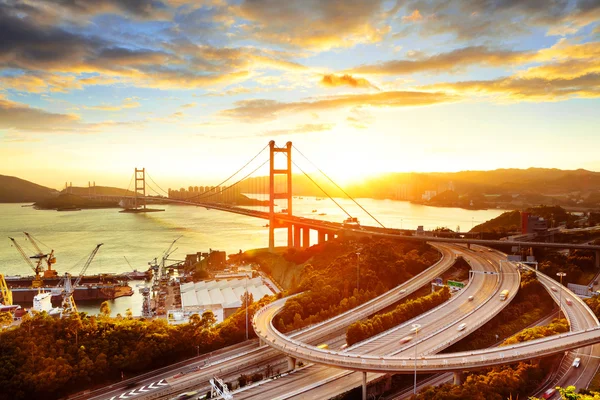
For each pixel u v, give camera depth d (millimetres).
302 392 126750
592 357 140875
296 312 190000
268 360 159750
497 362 126938
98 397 140375
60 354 149625
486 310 180250
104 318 180000
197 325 172500
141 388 144750
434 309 183000
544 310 196500
